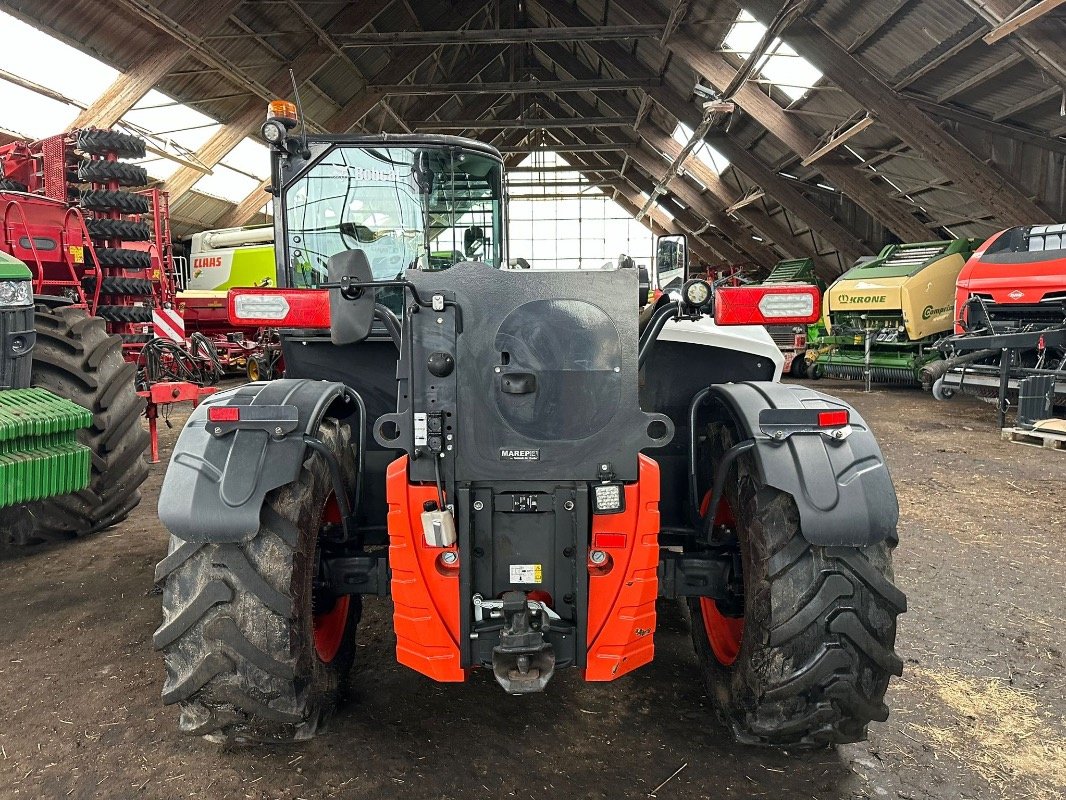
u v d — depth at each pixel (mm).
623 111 17219
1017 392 6977
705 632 2205
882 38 8617
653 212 25906
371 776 1807
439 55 14945
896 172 11516
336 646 2131
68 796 1737
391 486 1651
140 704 2137
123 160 4793
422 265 3057
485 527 1658
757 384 2006
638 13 11203
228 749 1916
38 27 7922
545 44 16562
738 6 9219
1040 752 1938
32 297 2580
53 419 2410
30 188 4609
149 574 3184
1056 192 9125
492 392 1612
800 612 1654
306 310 1853
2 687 2234
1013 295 7070
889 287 9414
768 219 17734
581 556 1636
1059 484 4754
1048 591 3016
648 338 1812
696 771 1843
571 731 2016
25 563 3316
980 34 7520
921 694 2219
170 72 10086
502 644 1592
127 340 5504
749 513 1772
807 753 1919
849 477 1646
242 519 1621
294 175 2887
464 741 1963
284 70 11266
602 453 1630
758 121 11953
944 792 1774
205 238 12602
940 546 3576
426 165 2975
